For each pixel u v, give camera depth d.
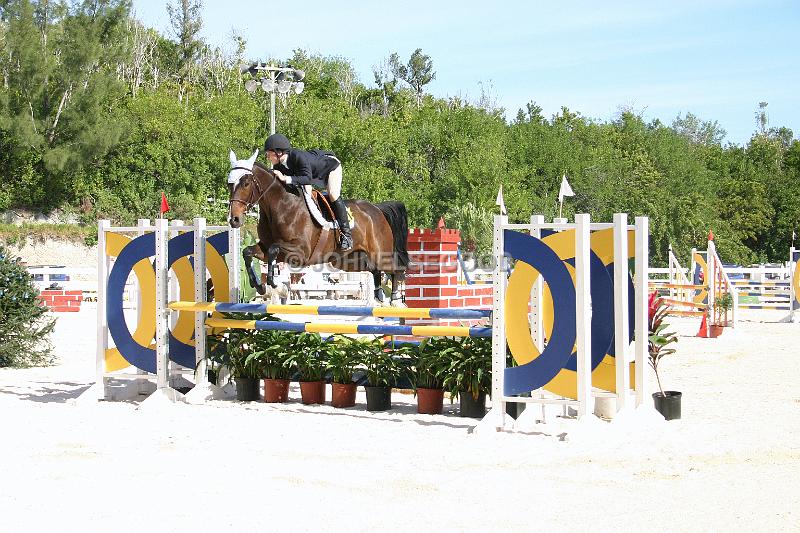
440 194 52.81
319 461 7.05
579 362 8.28
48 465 6.88
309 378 10.16
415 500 5.82
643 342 8.65
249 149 52.22
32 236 43.19
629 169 67.25
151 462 7.00
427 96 82.75
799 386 11.45
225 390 10.72
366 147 53.34
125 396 10.72
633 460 7.11
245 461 7.04
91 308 27.58
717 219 66.25
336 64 78.25
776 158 84.88
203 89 65.38
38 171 48.41
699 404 9.97
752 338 18.16
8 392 11.09
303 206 9.71
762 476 6.53
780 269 29.55
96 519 5.34
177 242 10.58
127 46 54.34
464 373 9.09
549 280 8.41
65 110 48.12
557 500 5.83
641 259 8.66
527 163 63.12
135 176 50.19
